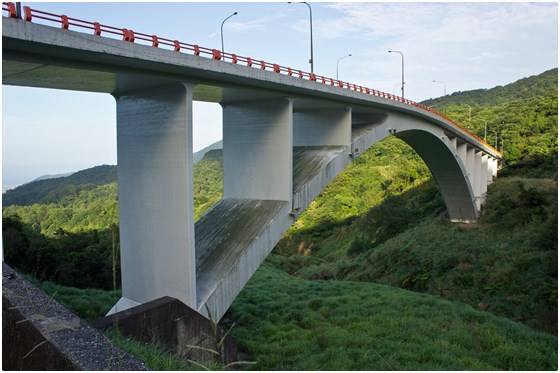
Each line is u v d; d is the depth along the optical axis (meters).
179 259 14.72
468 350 15.12
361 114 28.78
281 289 26.48
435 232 38.28
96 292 19.58
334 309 20.69
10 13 9.98
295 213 19.22
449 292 26.14
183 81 14.50
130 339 10.56
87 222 46.97
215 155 117.19
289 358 14.31
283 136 19.02
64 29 10.82
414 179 68.62
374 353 14.09
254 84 17.03
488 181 51.94
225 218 19.50
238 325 18.72
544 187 41.09
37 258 25.02
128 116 16.55
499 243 31.22
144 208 15.99
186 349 12.75
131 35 12.49
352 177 75.06
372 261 36.56
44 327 8.08
